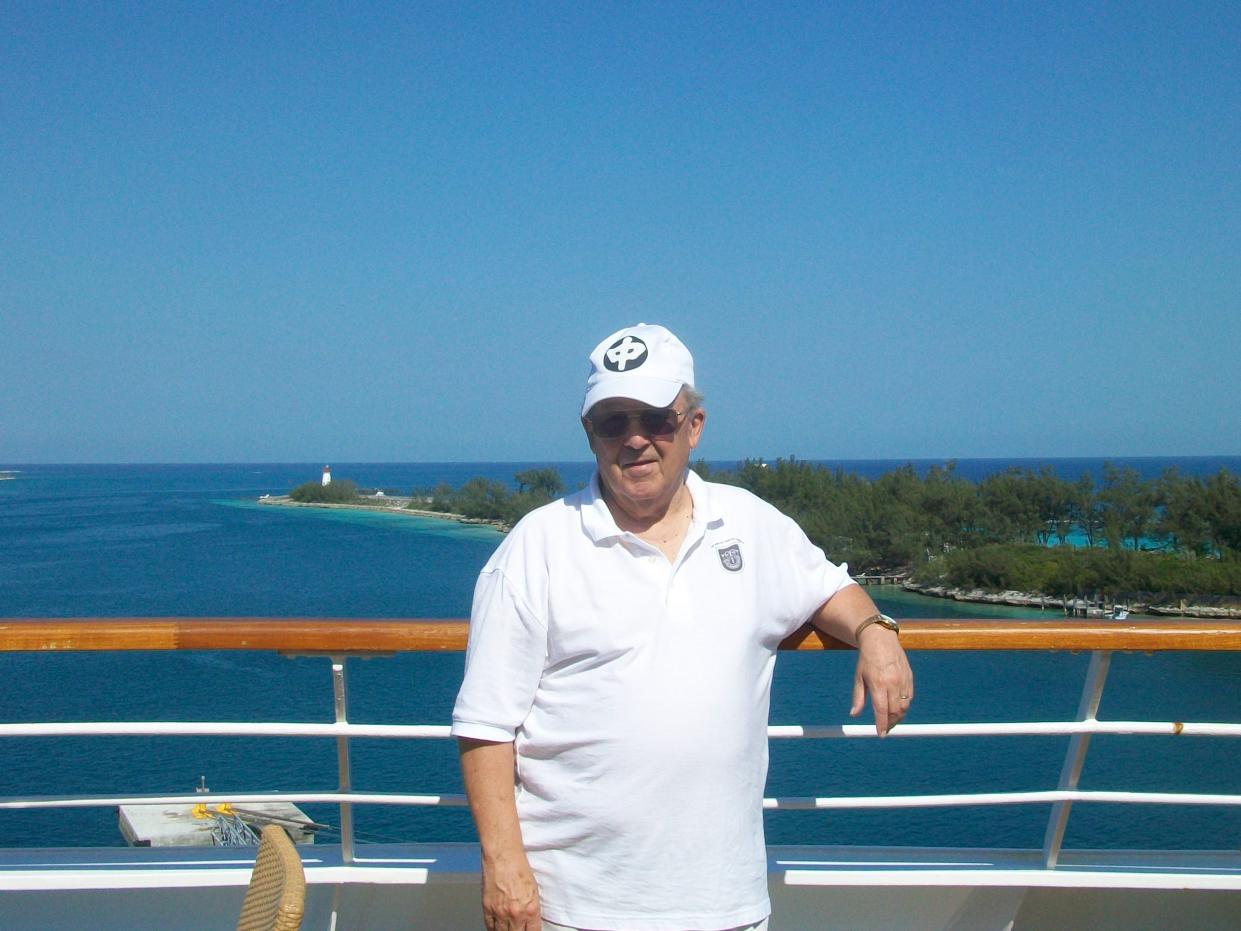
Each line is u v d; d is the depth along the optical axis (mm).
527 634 1698
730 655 1695
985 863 2244
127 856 2217
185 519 101562
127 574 50500
